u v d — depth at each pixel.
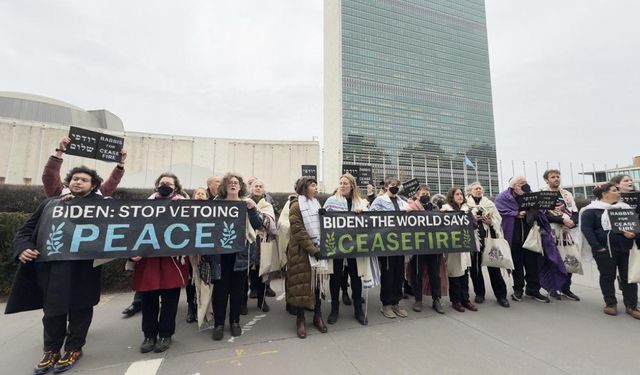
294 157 22.78
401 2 91.69
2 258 4.76
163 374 2.70
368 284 3.90
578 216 5.31
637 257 4.08
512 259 4.89
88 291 2.99
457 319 4.05
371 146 79.25
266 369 2.78
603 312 4.30
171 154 21.08
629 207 4.31
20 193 8.57
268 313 4.39
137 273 3.19
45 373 2.72
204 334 3.60
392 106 83.81
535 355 3.03
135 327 3.80
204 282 3.49
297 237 3.62
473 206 4.93
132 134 20.31
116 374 2.71
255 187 4.76
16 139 18.39
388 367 2.81
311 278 3.58
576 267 4.88
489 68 101.56
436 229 4.32
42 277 2.87
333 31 85.44
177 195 4.25
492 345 3.26
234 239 3.50
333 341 3.38
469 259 4.45
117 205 3.17
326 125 87.00
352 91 80.25
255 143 22.56
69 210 3.01
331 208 4.12
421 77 89.38
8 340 3.39
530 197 4.87
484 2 106.00
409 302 4.90
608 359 2.95
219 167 21.78
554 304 4.68
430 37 93.50
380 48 85.62
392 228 4.12
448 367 2.81
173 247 3.26
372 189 6.59
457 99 92.69
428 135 86.44
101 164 19.45
